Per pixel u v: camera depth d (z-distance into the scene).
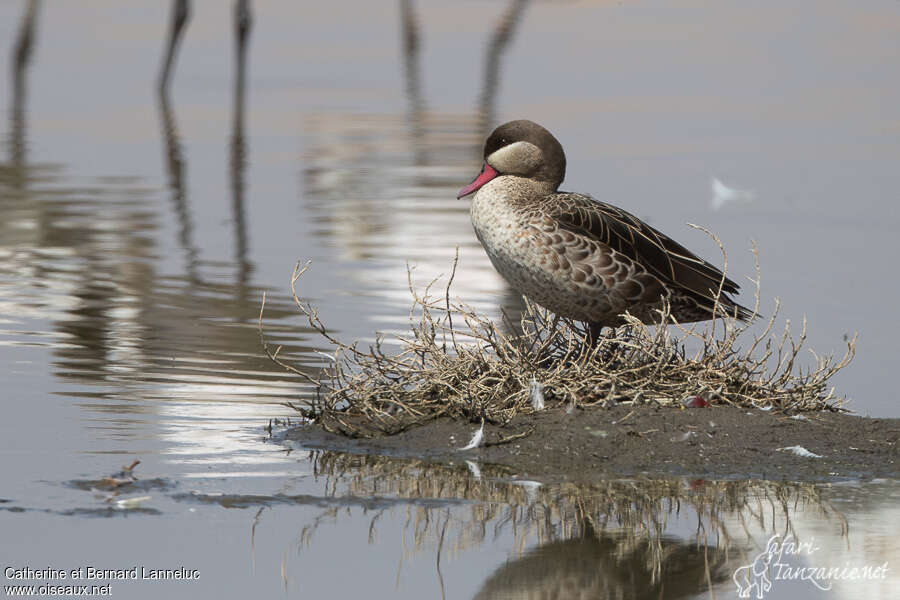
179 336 12.89
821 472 9.55
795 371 12.05
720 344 11.09
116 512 8.52
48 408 10.52
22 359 11.93
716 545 8.27
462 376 10.57
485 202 10.91
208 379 11.48
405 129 27.86
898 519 8.69
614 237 10.83
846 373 12.06
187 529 8.30
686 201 20.39
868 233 18.41
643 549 8.17
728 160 24.09
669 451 9.80
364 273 15.76
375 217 19.19
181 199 20.31
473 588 7.57
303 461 9.59
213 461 9.51
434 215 19.39
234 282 15.23
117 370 11.69
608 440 9.93
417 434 10.16
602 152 24.70
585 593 7.51
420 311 13.95
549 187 11.13
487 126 28.42
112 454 9.53
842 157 24.67
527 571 7.83
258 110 30.12
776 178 22.41
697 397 10.55
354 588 7.54
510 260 10.79
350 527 8.43
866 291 15.13
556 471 9.52
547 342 11.09
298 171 22.89
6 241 17.20
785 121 29.23
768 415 10.43
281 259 16.48
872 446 9.99
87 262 16.16
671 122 28.81
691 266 11.05
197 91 32.94
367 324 13.41
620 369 10.83
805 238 17.95
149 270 15.78
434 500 8.94
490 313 13.80
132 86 33.34
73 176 21.95
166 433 10.05
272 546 8.07
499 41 36.28
